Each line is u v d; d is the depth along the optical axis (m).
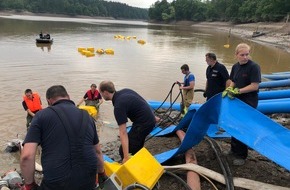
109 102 11.00
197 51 28.16
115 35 44.47
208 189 4.52
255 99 5.01
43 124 2.96
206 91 7.25
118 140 7.61
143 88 13.25
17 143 6.82
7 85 12.53
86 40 33.38
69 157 2.92
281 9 68.62
